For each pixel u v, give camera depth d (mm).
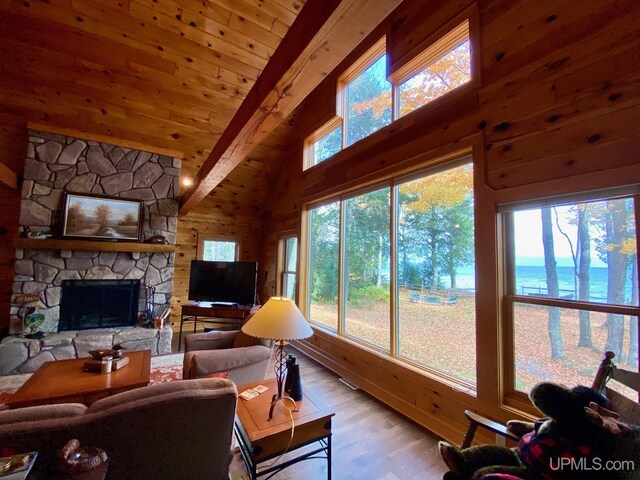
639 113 1486
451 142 2422
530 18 1974
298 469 1885
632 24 1531
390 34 3121
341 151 3793
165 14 3035
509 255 2055
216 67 3635
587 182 1650
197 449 1312
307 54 1204
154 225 4473
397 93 3104
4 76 3268
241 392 1909
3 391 2840
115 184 4242
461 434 2154
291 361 1880
